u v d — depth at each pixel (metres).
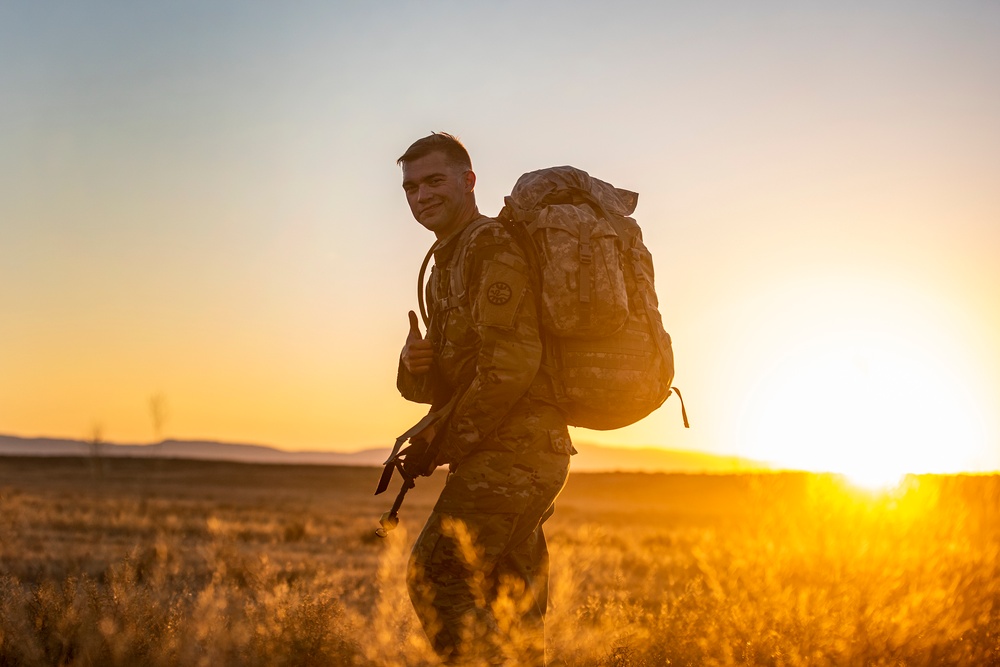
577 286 3.45
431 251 3.81
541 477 3.54
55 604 4.41
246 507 29.61
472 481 3.50
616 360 3.51
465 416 3.46
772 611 4.80
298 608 4.31
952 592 5.07
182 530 15.34
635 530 20.75
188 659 3.90
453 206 3.82
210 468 92.69
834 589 5.34
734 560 6.81
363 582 6.90
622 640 4.33
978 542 6.41
